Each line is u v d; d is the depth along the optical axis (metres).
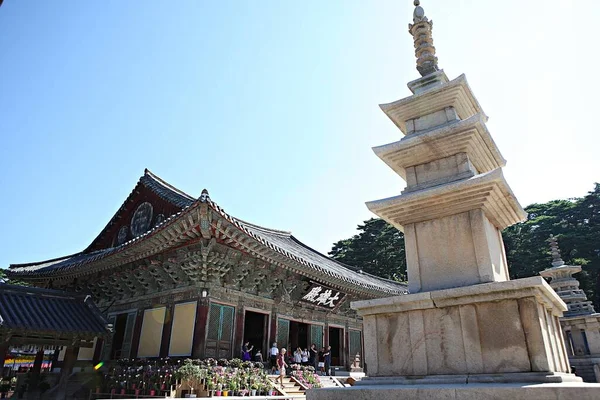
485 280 6.21
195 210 18.61
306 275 25.69
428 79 8.51
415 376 5.75
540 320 5.27
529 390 4.44
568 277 23.20
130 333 24.36
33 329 18.89
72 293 22.81
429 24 9.18
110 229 32.03
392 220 7.43
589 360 19.39
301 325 30.72
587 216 56.97
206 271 21.36
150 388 18.34
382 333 6.30
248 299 23.72
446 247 6.75
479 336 5.54
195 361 18.98
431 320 5.97
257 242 20.73
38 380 22.77
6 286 20.70
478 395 4.64
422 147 7.61
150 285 24.55
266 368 23.25
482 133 7.34
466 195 6.61
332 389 5.59
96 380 22.69
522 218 7.52
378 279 42.16
